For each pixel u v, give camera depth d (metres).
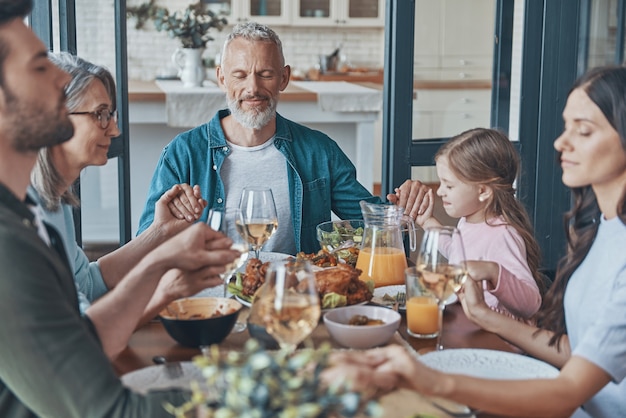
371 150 5.60
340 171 2.74
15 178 1.18
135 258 2.05
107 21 3.07
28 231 1.07
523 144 3.50
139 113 5.19
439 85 3.31
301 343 1.51
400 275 1.92
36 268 1.05
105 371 1.06
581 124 1.43
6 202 1.10
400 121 3.29
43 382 1.04
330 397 0.81
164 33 8.20
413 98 3.29
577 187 1.62
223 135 2.64
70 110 1.83
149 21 8.16
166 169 2.62
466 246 2.18
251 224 1.88
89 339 1.08
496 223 2.17
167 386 1.25
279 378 0.81
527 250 2.17
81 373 1.04
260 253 2.19
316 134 2.76
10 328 1.02
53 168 1.80
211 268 1.41
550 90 3.47
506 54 3.38
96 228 3.31
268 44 2.56
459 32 3.29
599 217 1.57
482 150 2.18
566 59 3.46
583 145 1.43
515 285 1.87
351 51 8.86
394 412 1.18
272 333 1.29
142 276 1.33
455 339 1.58
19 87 1.13
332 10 8.45
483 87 3.38
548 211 3.58
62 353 1.04
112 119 1.93
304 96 5.38
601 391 1.52
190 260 1.34
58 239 1.25
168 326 1.48
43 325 1.03
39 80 1.14
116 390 1.06
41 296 1.04
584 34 3.46
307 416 0.77
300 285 1.27
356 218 2.73
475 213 2.22
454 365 1.39
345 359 1.11
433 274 1.50
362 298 1.69
